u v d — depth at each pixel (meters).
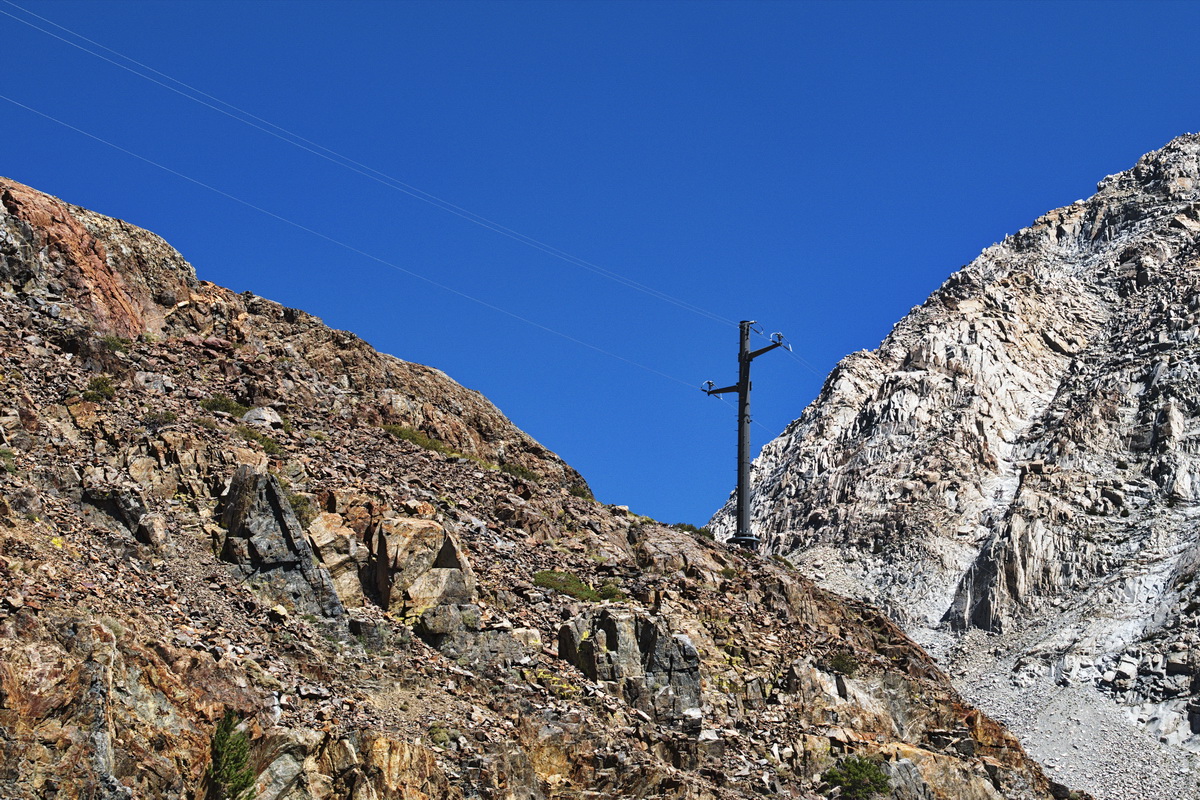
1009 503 192.12
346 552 42.91
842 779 44.66
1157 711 131.62
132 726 30.53
